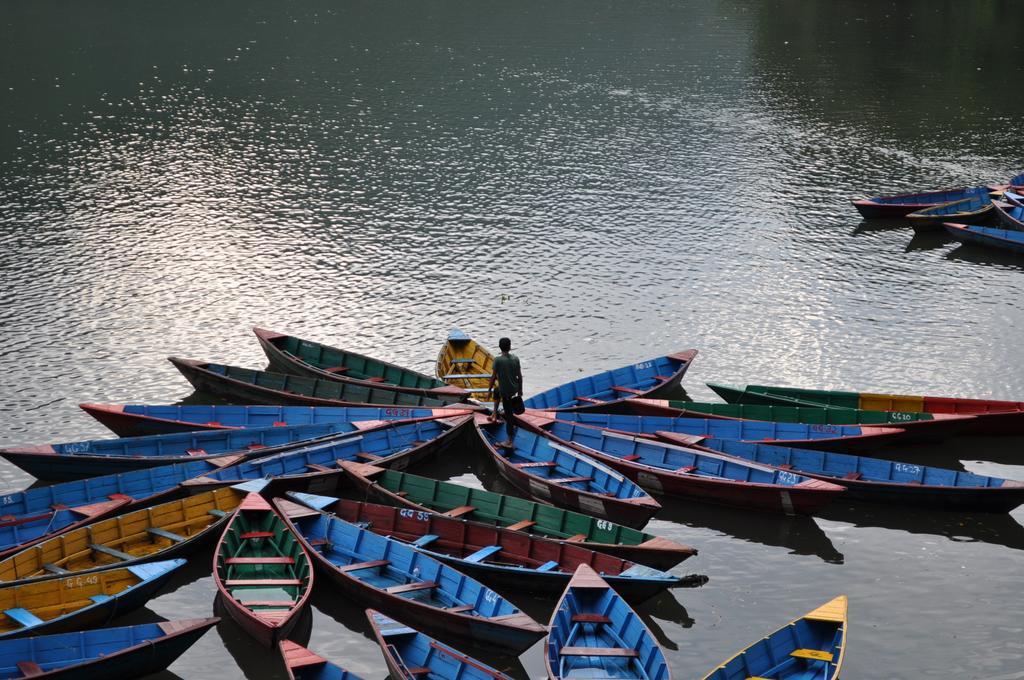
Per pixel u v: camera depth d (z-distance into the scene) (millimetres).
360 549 24641
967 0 111062
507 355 29750
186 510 25781
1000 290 42500
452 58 84062
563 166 58625
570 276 43719
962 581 24578
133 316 39500
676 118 68438
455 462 30625
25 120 65125
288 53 84375
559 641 20672
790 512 27094
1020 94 74125
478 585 22297
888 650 22078
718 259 45812
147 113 67125
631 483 26797
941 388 34156
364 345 37312
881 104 71875
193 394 34000
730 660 19984
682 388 34656
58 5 100688
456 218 50469
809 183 56531
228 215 50406
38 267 43844
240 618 21906
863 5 109188
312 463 28922
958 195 52875
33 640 19891
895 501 27578
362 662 21844
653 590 22453
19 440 30938
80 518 25578
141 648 19703
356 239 47625
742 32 95562
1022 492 25953
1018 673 21297
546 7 107000
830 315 40094
